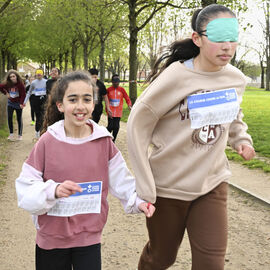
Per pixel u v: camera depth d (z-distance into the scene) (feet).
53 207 7.27
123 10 67.67
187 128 7.90
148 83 8.91
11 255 12.06
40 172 7.32
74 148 7.41
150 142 8.28
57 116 8.19
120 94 29.25
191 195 7.91
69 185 6.79
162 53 8.57
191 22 8.13
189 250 12.30
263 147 29.71
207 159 7.97
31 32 111.86
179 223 8.34
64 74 7.70
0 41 108.27
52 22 103.24
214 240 7.69
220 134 8.02
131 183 7.97
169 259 8.76
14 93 32.40
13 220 14.98
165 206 8.20
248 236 13.32
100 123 46.52
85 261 7.49
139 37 74.90
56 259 7.43
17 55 164.55
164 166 8.12
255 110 66.03
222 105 7.89
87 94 7.44
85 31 93.30
